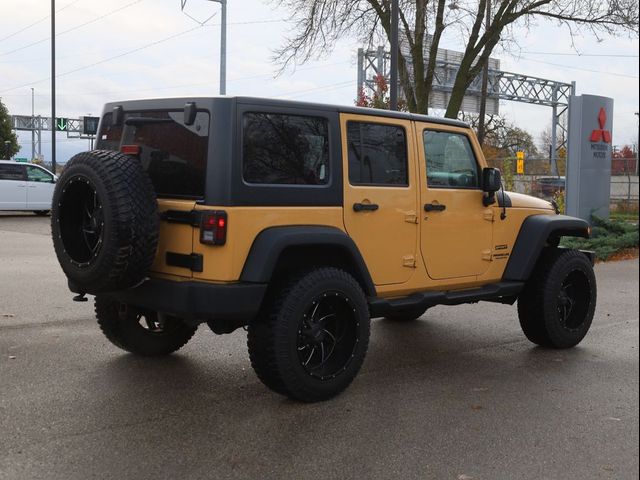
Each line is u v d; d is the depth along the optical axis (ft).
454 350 22.02
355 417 15.60
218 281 15.12
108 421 14.99
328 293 16.21
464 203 19.92
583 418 15.75
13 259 40.73
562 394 17.52
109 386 17.43
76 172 15.25
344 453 13.57
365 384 18.19
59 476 12.26
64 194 15.64
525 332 22.40
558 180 96.73
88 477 12.26
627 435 14.73
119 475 12.36
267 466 12.91
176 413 15.60
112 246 14.57
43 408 15.72
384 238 17.90
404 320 26.48
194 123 15.61
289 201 15.98
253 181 15.51
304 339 16.29
